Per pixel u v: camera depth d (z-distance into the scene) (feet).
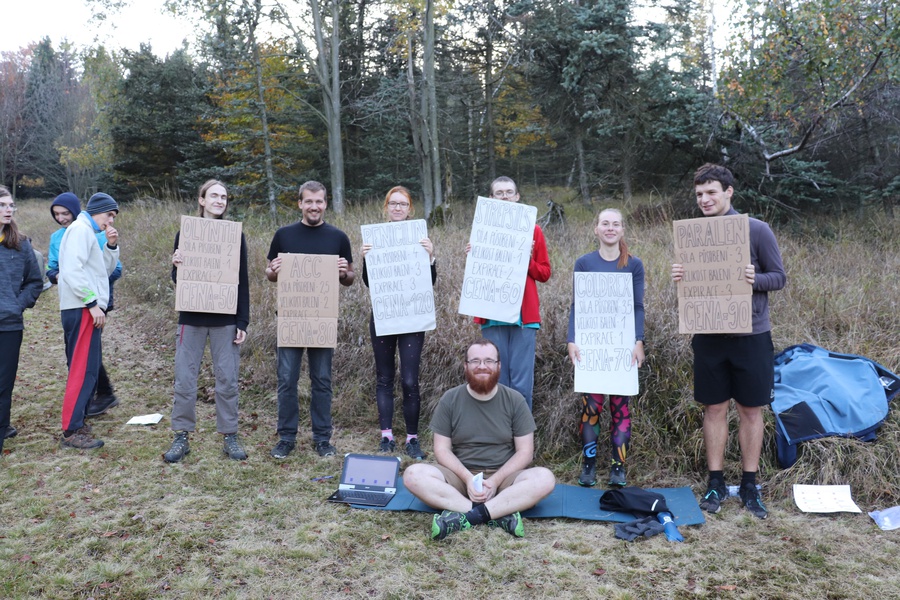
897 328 18.35
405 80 64.03
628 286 14.42
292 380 16.16
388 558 11.12
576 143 53.98
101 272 16.55
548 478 12.50
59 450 15.79
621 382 14.23
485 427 13.15
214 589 10.07
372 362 20.77
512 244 15.28
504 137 75.41
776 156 34.81
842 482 13.60
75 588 10.02
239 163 56.70
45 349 25.75
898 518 12.23
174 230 40.63
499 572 10.67
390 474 13.92
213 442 16.84
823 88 32.24
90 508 12.78
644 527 12.02
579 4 51.16
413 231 16.40
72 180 107.55
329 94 57.88
